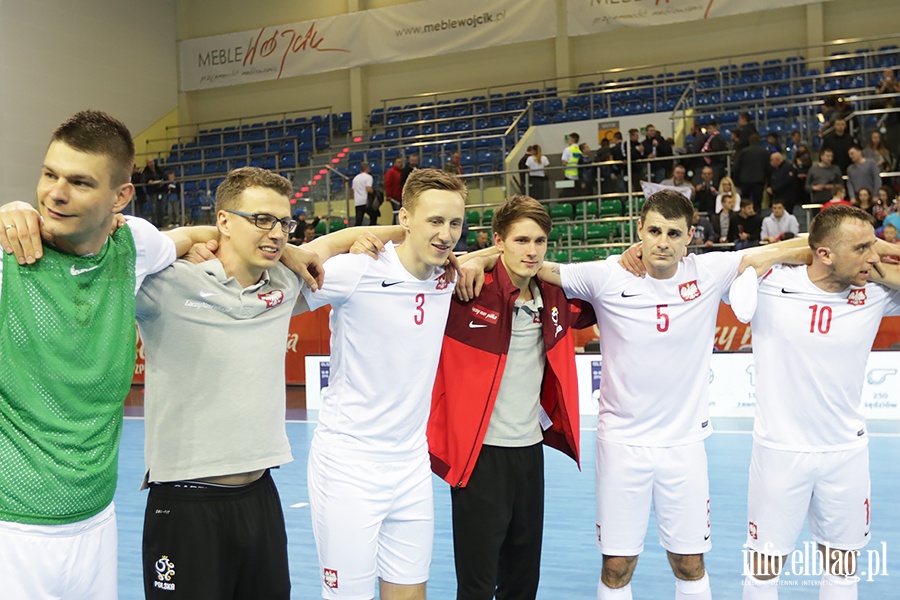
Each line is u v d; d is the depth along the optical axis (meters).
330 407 3.08
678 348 3.38
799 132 13.23
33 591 2.21
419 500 3.08
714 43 17.42
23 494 2.19
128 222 2.47
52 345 2.23
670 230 3.19
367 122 19.52
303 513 6.20
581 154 14.48
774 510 3.47
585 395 10.23
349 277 2.94
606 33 18.14
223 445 2.64
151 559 2.65
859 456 3.46
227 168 18.94
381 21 19.34
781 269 3.46
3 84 16.53
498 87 18.75
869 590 4.28
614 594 3.51
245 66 20.58
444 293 3.11
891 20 16.19
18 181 16.77
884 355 9.45
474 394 3.31
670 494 3.43
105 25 19.06
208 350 2.63
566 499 6.50
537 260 3.26
